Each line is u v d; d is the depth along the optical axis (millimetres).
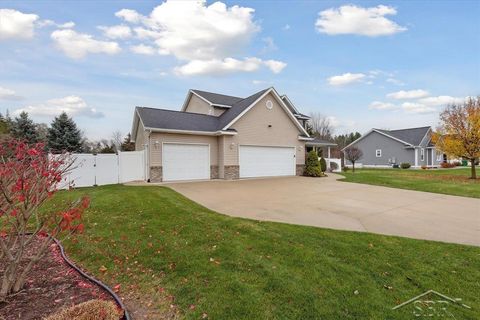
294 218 6723
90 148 31016
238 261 4059
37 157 3363
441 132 17562
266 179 16047
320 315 2844
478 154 15688
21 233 3152
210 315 2805
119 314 2676
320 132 51812
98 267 3943
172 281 3525
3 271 3646
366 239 5102
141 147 16031
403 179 15633
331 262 4070
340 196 10039
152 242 4832
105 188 11398
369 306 3023
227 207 7922
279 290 3287
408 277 3701
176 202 8211
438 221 6574
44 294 3115
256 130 16984
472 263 4156
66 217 3451
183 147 14930
